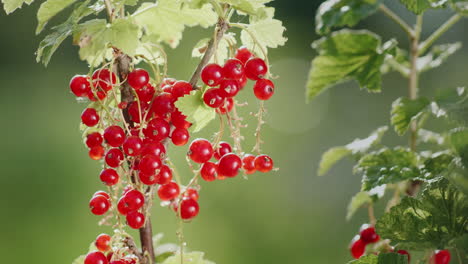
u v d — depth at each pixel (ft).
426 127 2.93
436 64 2.09
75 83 1.77
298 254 3.98
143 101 1.77
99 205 1.75
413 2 1.78
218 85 1.76
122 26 1.73
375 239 1.97
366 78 1.93
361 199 2.01
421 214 1.77
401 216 1.77
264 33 1.83
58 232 4.22
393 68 2.11
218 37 1.76
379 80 1.93
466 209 1.75
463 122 1.81
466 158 1.82
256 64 1.75
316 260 3.90
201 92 1.76
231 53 1.81
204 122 1.79
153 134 1.73
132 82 1.73
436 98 1.85
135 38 1.73
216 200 4.74
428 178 1.82
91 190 4.89
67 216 4.46
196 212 1.81
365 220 4.38
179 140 1.77
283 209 4.65
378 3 1.77
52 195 4.83
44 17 1.79
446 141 1.97
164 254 1.91
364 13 1.78
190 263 1.81
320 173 2.11
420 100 1.86
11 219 4.42
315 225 4.39
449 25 2.03
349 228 4.32
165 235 4.06
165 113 1.74
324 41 1.93
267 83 1.76
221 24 1.75
